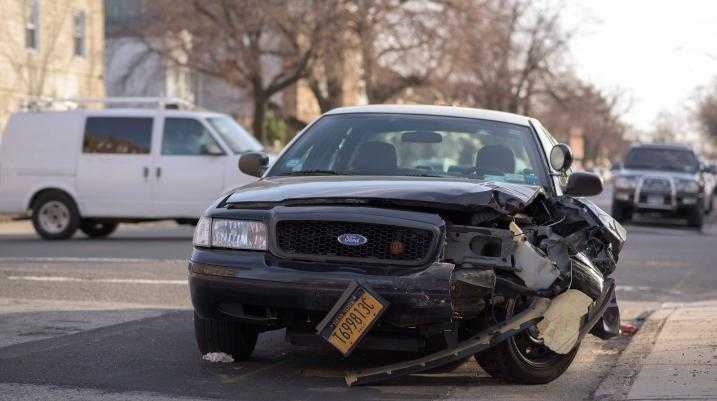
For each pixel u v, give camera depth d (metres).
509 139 17.55
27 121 42.69
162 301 23.80
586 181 16.56
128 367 15.99
